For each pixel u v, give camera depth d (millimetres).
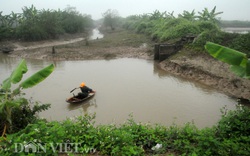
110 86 16656
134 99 13852
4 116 6602
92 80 18375
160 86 16641
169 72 20969
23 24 46625
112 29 79000
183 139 5742
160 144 5512
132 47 34344
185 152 5215
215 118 11078
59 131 5320
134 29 62125
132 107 12570
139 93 15023
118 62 26031
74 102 12969
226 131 6008
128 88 16125
